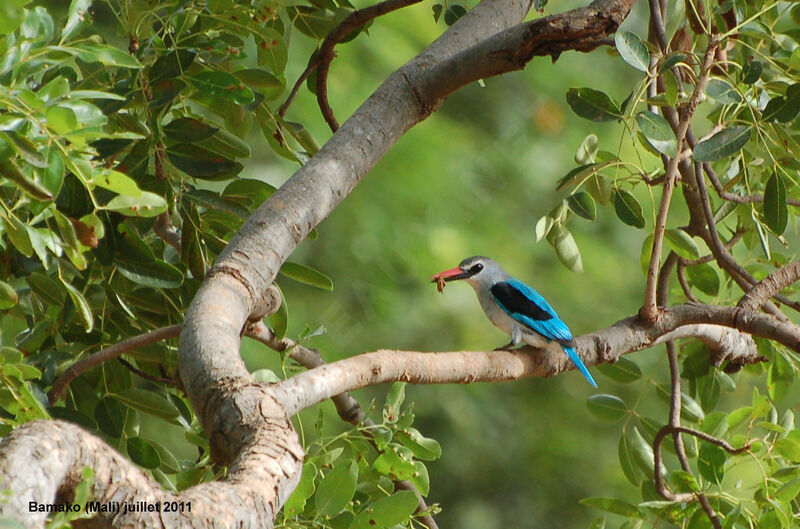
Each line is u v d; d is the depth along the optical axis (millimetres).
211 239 7688
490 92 18547
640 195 17953
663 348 18109
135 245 6969
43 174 5379
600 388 18281
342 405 8312
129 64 5871
